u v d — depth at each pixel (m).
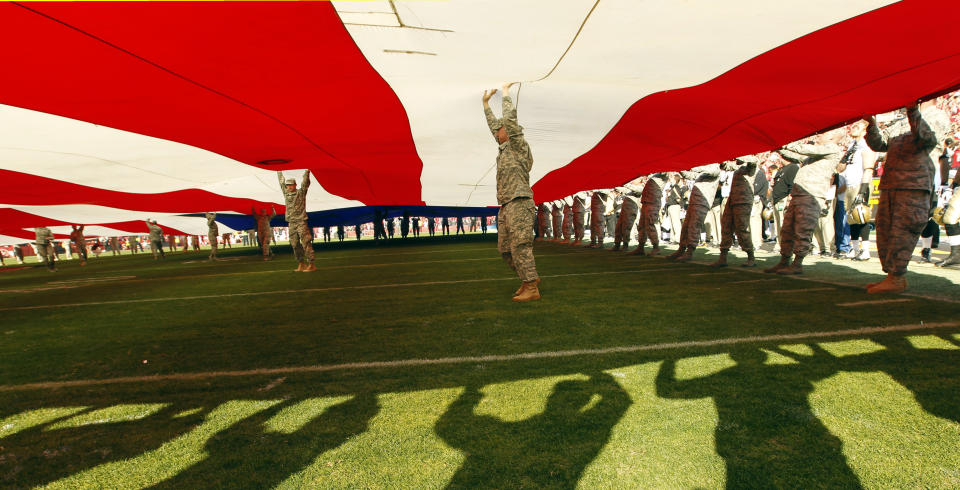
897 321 3.16
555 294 4.83
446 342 3.17
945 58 2.86
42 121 3.37
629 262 7.93
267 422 2.04
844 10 2.19
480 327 3.55
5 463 1.79
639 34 2.45
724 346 2.79
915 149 3.94
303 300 5.23
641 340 3.00
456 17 2.18
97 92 2.83
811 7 2.15
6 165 4.62
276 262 11.51
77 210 10.34
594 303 4.28
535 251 11.51
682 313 3.72
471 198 13.22
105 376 2.82
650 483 1.48
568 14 2.17
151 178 6.12
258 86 2.96
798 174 5.61
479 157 7.07
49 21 1.90
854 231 6.78
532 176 9.08
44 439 1.99
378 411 2.10
